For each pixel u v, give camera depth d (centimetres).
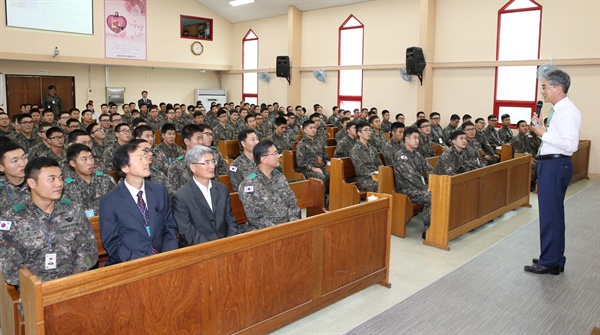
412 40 1062
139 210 272
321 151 686
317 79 1286
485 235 512
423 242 481
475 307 335
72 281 197
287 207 352
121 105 1388
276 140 753
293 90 1327
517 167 596
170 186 417
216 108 1180
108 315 211
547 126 377
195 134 466
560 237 387
